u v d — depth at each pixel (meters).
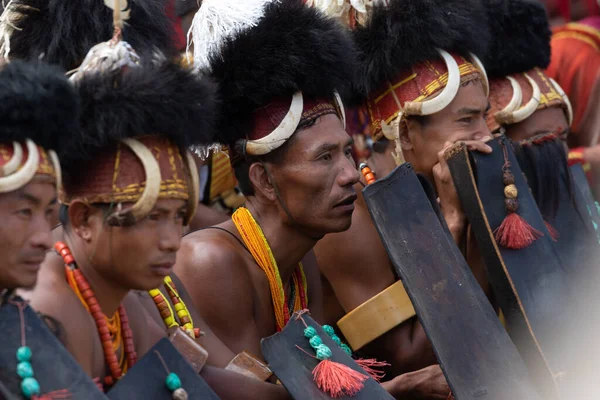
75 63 8.43
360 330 10.32
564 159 11.70
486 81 10.80
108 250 6.91
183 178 7.09
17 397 6.05
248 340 9.12
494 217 9.83
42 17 8.48
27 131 6.15
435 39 10.41
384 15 10.52
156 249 6.97
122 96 6.82
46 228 6.32
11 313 6.17
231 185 12.90
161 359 6.83
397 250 8.60
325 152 9.00
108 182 6.86
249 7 9.02
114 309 7.22
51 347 6.21
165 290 8.48
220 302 8.98
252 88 8.88
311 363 7.90
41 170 6.23
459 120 10.52
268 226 9.30
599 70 15.78
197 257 9.05
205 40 9.09
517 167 10.05
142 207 6.84
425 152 10.59
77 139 6.69
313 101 9.06
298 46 8.88
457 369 8.50
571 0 16.56
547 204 11.42
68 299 6.85
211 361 8.59
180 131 7.01
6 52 8.45
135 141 6.90
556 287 9.81
